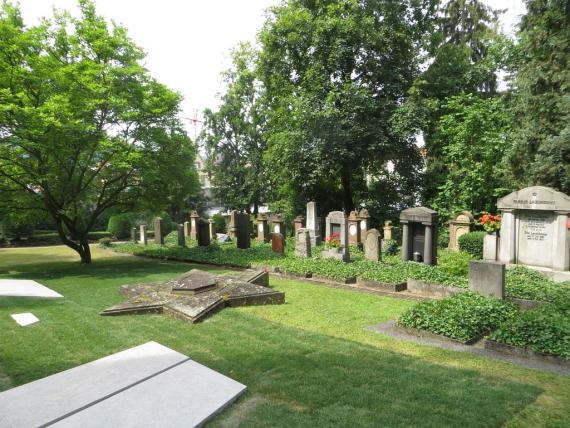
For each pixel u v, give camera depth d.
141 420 3.96
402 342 6.95
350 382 4.96
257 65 28.73
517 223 13.12
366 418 4.09
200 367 5.32
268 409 4.29
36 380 4.98
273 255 17.98
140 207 19.50
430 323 7.32
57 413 4.10
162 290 9.69
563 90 15.82
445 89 26.23
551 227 12.34
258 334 6.93
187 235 32.59
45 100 14.76
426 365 5.60
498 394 4.68
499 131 21.56
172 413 4.10
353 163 26.80
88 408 4.22
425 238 14.63
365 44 24.53
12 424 3.89
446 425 3.98
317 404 4.39
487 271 8.80
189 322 7.62
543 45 16.55
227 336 6.81
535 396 4.67
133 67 16.33
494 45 25.81
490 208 22.05
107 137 15.91
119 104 15.30
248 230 21.36
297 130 25.31
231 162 42.34
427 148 27.00
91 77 15.07
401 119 23.64
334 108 24.28
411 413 4.20
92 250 26.19
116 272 15.41
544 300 8.87
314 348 6.24
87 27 16.34
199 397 4.46
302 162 26.34
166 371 5.19
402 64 25.83
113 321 7.70
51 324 7.44
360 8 25.14
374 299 10.41
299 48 26.28
